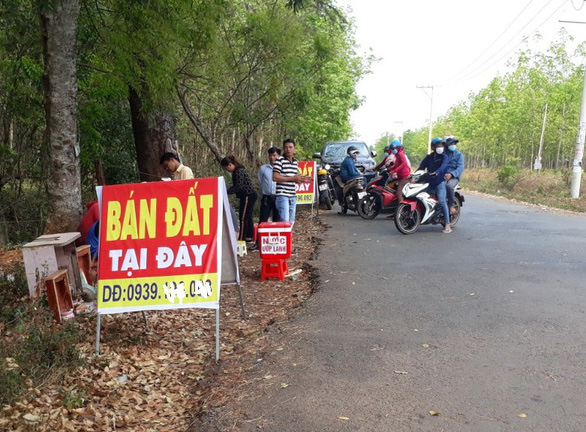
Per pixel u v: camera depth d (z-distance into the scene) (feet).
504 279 24.13
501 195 79.61
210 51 39.24
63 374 14.49
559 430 11.51
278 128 80.59
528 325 18.06
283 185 32.65
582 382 13.73
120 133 48.80
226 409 13.00
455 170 37.63
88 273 22.63
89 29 31.45
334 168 58.59
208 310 21.21
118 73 30.83
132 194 16.98
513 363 15.01
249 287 24.64
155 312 20.83
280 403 13.14
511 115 125.70
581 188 78.54
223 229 18.54
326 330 18.11
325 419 12.28
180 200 16.85
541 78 118.01
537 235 36.06
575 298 20.99
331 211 51.98
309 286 24.32
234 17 50.42
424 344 16.58
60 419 12.50
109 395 14.05
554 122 116.06
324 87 71.05
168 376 15.33
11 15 26.40
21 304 19.25
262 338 17.67
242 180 33.83
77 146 25.23
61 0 23.66
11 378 13.12
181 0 31.01
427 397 13.14
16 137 44.27
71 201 25.00
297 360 15.67
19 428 11.80
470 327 18.01
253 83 53.31
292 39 49.65
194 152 65.46
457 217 39.65
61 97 24.38
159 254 16.58
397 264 27.71
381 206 43.96
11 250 30.60
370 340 17.04
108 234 16.83
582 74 111.24
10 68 35.58
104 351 16.58
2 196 43.14
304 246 34.27
